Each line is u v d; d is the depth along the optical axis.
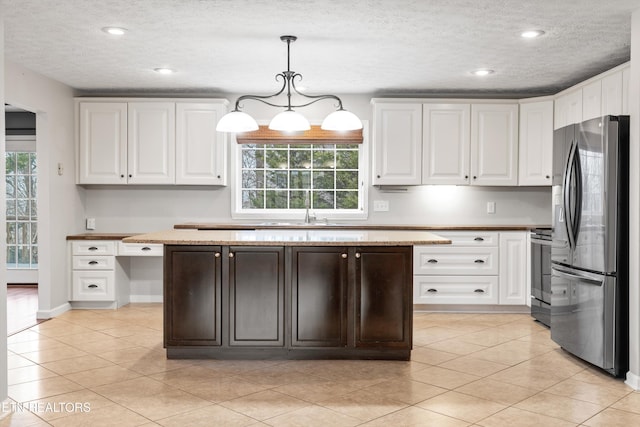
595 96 4.82
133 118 5.98
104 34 4.16
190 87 6.00
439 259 5.81
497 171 5.95
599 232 3.71
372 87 5.95
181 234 4.30
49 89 5.52
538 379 3.65
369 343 3.97
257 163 6.45
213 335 3.97
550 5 3.54
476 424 2.89
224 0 3.48
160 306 6.16
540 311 5.34
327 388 3.45
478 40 4.29
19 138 7.55
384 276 3.95
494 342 4.63
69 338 4.68
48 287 5.50
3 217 3.17
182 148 6.00
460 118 5.95
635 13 3.58
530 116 5.86
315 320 3.96
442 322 5.41
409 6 3.58
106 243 5.91
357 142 6.28
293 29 4.04
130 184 6.13
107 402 3.19
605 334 3.66
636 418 2.98
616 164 3.62
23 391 3.37
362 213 6.29
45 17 3.79
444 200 6.31
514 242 5.80
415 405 3.17
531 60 4.86
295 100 6.27
